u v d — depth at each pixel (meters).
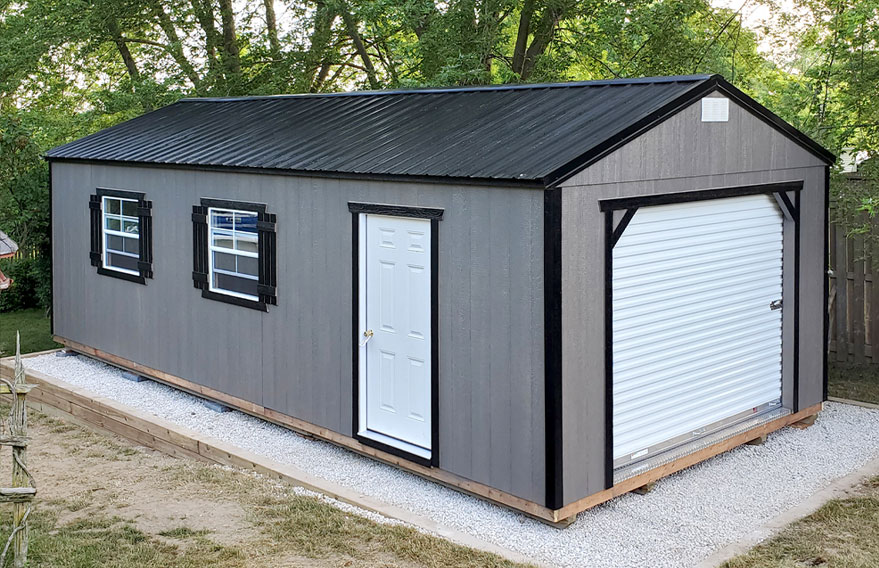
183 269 10.55
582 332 6.89
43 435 10.17
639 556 6.39
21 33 18.53
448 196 7.35
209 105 12.97
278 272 9.23
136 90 17.92
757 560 6.26
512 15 18.20
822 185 9.27
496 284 7.04
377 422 8.37
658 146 7.39
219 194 9.90
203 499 7.64
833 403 10.14
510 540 6.70
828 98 11.18
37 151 16.11
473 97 9.54
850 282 11.42
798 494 7.55
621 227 7.14
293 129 10.23
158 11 18.73
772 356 9.04
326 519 7.02
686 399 8.09
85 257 12.23
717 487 7.72
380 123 9.49
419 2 15.20
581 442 6.94
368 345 8.36
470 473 7.41
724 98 7.96
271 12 20.00
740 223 8.50
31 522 7.16
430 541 6.54
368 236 8.23
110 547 6.56
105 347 12.04
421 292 7.80
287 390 9.28
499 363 7.08
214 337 10.20
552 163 6.73
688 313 8.03
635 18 14.88
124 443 9.80
